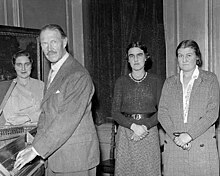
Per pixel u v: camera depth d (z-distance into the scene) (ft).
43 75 12.71
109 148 14.24
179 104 8.83
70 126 7.00
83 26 14.96
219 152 11.96
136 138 9.64
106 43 14.34
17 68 10.51
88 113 7.70
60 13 14.62
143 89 9.86
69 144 7.34
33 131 8.52
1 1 12.39
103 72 14.48
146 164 9.71
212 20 12.34
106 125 14.52
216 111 8.56
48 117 7.28
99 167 12.53
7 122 9.96
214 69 12.37
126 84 10.05
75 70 7.33
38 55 12.53
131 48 9.91
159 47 13.12
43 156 6.96
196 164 8.54
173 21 12.93
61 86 7.19
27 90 10.50
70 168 7.37
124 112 10.02
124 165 9.93
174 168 8.82
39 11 13.70
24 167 6.97
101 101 14.58
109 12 14.20
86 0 14.75
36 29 12.52
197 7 12.54
